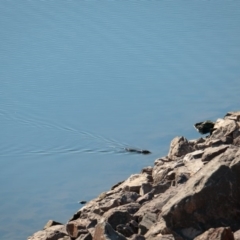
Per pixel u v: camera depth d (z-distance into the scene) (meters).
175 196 33.94
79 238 35.56
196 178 33.81
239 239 30.50
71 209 52.41
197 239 30.06
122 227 36.31
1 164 65.06
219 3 114.81
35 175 60.81
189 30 105.25
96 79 89.19
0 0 115.00
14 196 55.41
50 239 40.31
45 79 90.06
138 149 66.38
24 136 74.25
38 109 81.44
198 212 32.69
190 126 71.88
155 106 79.12
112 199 43.34
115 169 61.72
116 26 106.62
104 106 80.81
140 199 41.44
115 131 72.94
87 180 58.81
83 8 112.19
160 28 105.94
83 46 100.06
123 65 93.31
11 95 85.75
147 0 115.50
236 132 51.03
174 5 113.19
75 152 68.00
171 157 51.78
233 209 32.84
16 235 48.78
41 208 52.78
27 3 114.00
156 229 33.56
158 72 90.38
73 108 81.00
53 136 73.69
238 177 33.19
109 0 115.38
